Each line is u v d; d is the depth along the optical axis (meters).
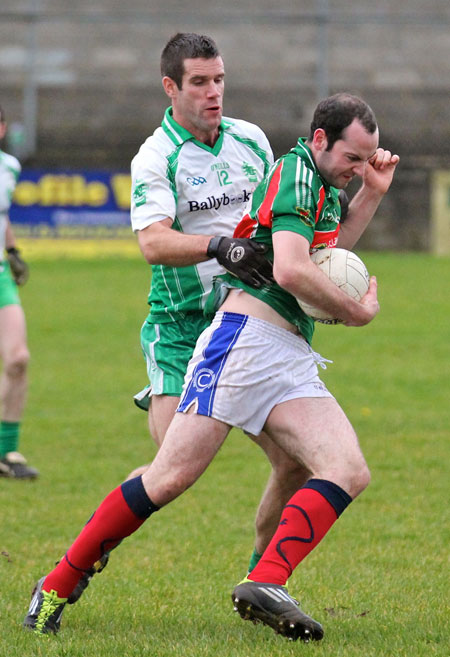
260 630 13.78
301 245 12.69
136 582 16.75
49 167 85.31
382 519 21.19
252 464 26.73
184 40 15.91
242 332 13.35
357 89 92.44
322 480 12.88
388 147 86.75
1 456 25.52
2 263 25.72
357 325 13.18
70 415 33.25
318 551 18.81
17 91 91.75
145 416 33.28
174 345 16.39
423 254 83.25
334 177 13.16
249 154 16.77
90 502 22.92
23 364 25.38
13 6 97.06
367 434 30.14
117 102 89.75
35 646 12.91
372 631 13.64
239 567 17.78
